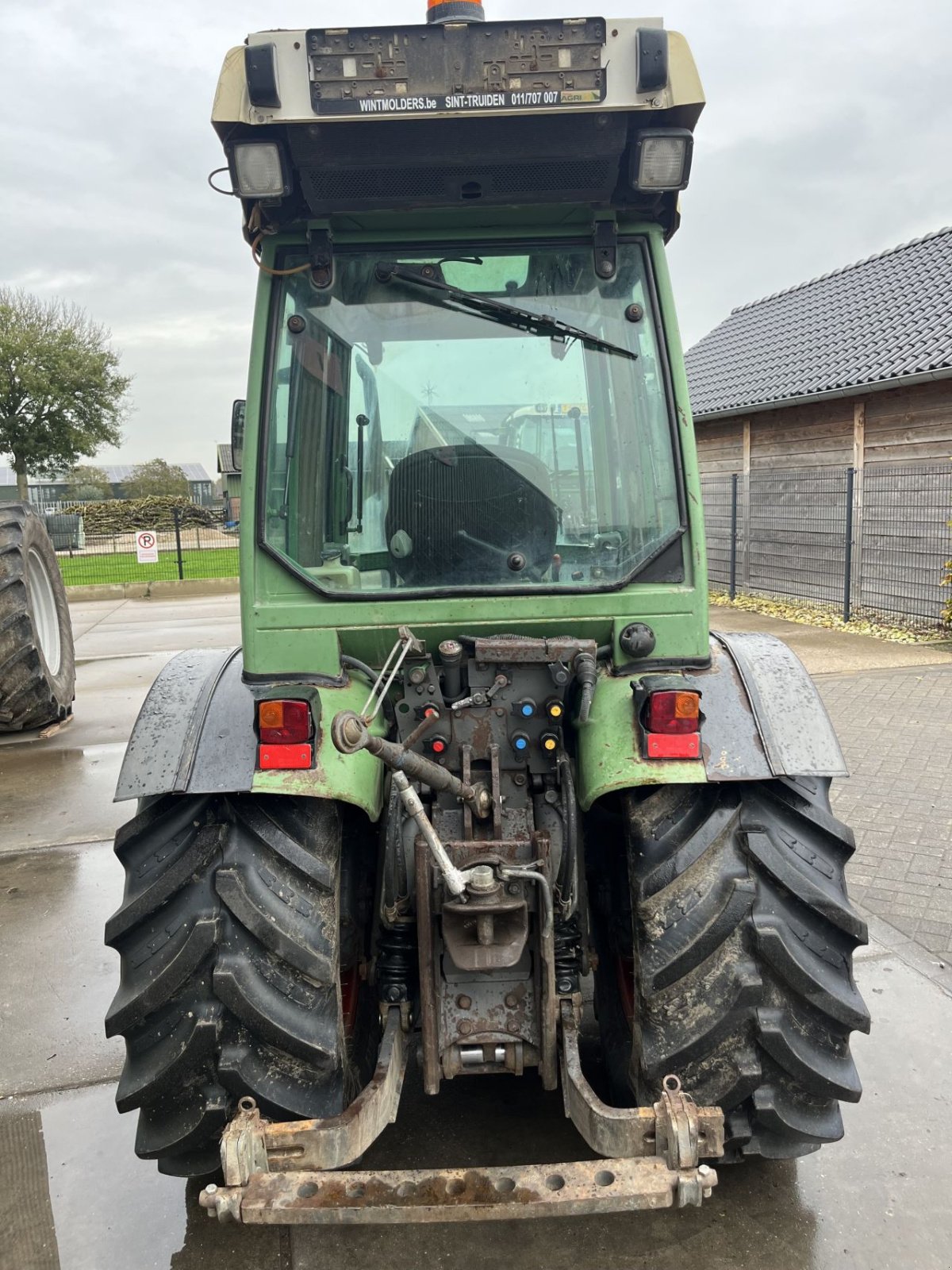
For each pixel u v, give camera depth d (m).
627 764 2.12
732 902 2.06
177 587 17.55
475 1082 2.90
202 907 2.08
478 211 2.34
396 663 2.34
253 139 2.15
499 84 2.08
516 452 2.41
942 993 3.30
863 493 11.31
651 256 2.41
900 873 4.17
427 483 2.40
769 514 13.19
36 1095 2.94
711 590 14.52
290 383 2.40
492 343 2.42
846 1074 2.09
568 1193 1.82
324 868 2.15
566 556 2.40
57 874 4.59
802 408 12.39
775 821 2.16
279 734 2.07
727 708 2.23
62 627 7.64
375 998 2.73
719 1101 2.06
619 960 2.63
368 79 2.07
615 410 2.42
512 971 2.20
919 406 10.54
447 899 2.10
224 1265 2.25
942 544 10.20
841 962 2.12
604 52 2.09
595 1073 2.84
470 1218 1.81
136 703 8.12
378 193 2.24
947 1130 2.62
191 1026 2.04
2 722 6.89
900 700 6.98
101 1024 3.32
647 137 2.14
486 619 2.32
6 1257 2.30
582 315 2.42
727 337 17.22
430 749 2.29
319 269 2.37
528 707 2.28
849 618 10.96
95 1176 2.58
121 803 5.59
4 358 32.25
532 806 2.32
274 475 2.39
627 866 2.43
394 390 2.41
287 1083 2.07
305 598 2.35
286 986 2.07
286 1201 1.82
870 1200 2.38
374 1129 2.01
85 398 34.22
